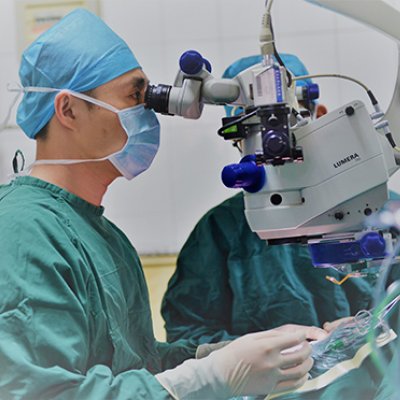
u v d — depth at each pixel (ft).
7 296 3.57
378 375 3.92
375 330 4.08
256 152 3.53
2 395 3.36
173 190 7.67
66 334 3.59
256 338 3.81
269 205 3.56
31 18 7.41
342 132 3.51
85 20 4.54
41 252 3.71
